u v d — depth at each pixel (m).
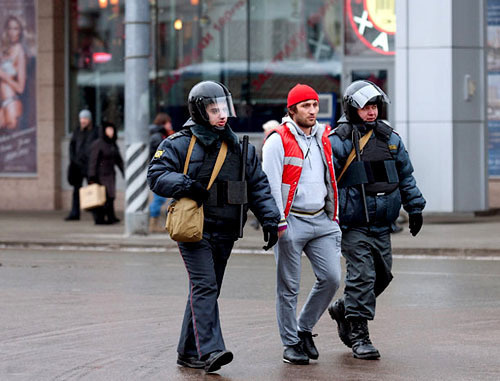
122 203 56.09
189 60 55.22
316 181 18.09
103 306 24.80
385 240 18.86
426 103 48.19
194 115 17.44
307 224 18.05
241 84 54.56
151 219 43.38
